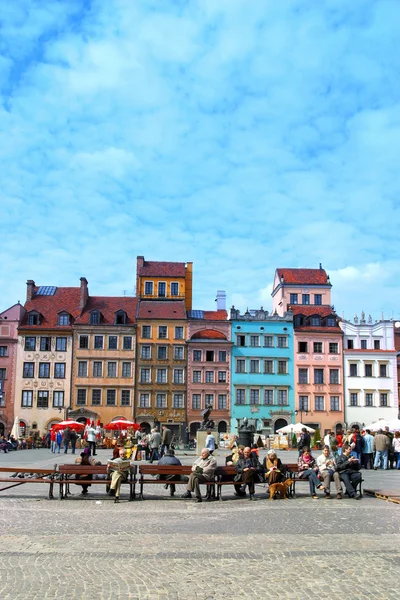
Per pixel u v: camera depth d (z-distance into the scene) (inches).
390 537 564.1
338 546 524.1
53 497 843.4
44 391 3321.9
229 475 868.6
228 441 2469.2
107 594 386.6
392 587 406.3
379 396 3506.4
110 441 2304.4
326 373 3494.1
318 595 389.7
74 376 3339.1
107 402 3336.6
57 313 3449.8
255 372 3447.3
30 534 568.1
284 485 853.8
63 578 419.5
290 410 3432.6
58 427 2033.7
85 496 859.4
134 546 520.7
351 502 819.4
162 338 3422.7
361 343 3580.2
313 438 2493.8
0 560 465.4
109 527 611.5
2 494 875.4
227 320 3472.0
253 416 3405.5
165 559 475.2
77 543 530.3
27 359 3341.5
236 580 419.5
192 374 3400.6
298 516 690.8
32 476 1088.8
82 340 3376.0
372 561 471.8
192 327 3447.3
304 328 3521.2
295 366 3486.7
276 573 437.4
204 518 676.1
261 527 616.7
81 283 3481.8
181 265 3735.2
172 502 818.2
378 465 1379.2
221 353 3442.4
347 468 866.8
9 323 3366.1
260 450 2367.1
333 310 3718.0
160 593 390.0
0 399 3302.2
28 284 3555.6
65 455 1798.7
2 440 2097.7
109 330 3390.7
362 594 391.9
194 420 3363.7
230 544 530.6
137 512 721.0
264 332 3494.1
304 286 3742.6
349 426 3454.7
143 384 3361.2
